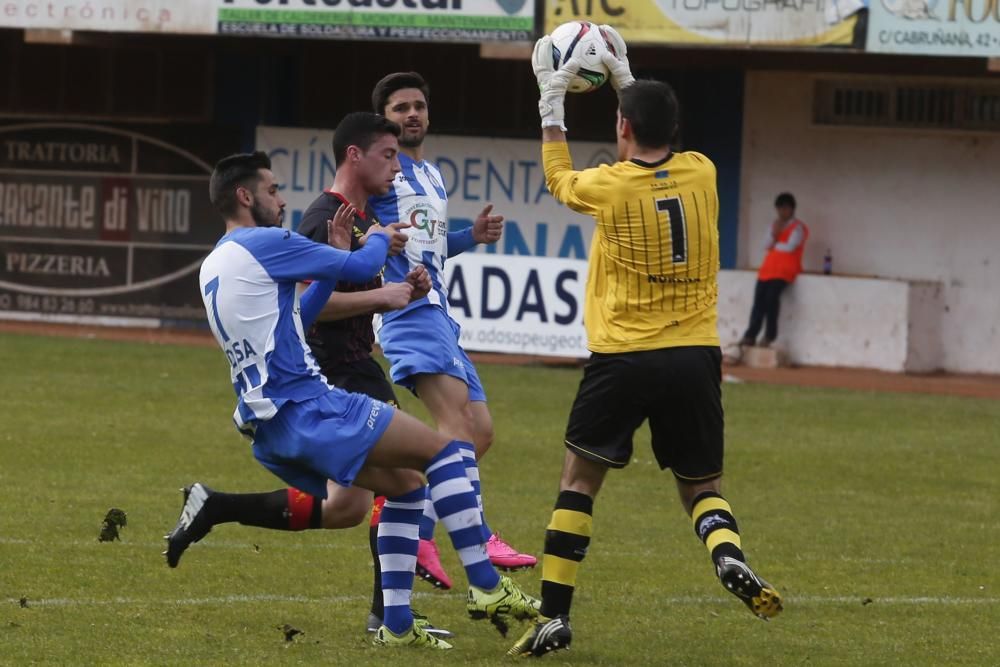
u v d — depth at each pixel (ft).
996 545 88.07
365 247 58.39
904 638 65.16
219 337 57.57
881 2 169.58
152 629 62.03
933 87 198.29
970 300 198.39
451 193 198.39
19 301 210.18
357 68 213.46
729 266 205.87
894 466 117.29
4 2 186.39
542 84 63.16
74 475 99.14
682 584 75.20
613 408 59.11
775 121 203.72
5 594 67.46
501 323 175.11
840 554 84.38
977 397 169.68
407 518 60.95
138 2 183.62
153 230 207.21
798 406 152.35
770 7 171.42
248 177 59.41
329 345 64.44
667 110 59.47
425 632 61.31
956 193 198.59
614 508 96.43
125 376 153.38
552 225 196.54
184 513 60.54
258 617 65.21
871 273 201.98
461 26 177.58
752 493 103.81
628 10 174.19
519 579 76.69
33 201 209.46
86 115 212.02
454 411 68.85
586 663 58.90
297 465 57.93
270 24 181.57
